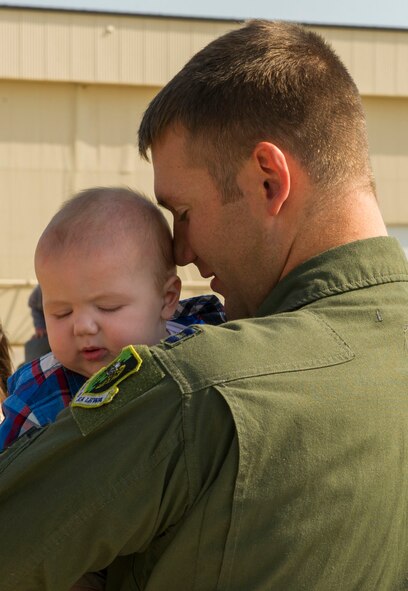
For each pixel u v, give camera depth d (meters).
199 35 16.25
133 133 16.28
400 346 1.59
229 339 1.54
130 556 1.62
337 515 1.48
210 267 1.88
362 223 1.71
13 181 15.91
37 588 1.54
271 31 1.77
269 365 1.51
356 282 1.65
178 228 1.92
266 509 1.46
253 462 1.45
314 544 1.47
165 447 1.47
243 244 1.76
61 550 1.50
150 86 16.22
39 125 16.00
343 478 1.48
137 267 1.93
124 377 1.52
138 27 16.09
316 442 1.47
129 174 16.28
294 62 1.72
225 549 1.47
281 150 1.69
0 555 1.52
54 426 1.55
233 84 1.72
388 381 1.55
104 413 1.50
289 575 1.47
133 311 1.93
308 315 1.60
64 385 1.92
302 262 1.71
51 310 1.93
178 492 1.47
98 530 1.48
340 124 1.72
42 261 1.92
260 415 1.46
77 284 1.89
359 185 1.73
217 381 1.48
